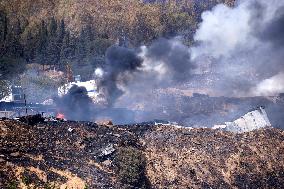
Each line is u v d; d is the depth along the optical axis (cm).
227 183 9750
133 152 8931
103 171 8506
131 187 8456
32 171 7375
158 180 9138
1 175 6862
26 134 8812
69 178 7706
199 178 9625
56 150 8662
